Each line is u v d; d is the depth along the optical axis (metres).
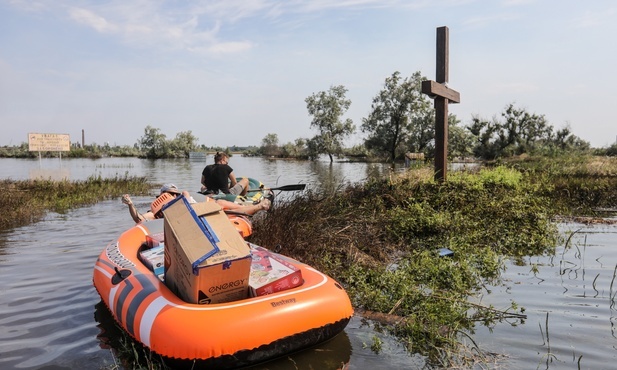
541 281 5.14
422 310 4.20
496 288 4.92
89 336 3.88
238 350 3.16
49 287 5.16
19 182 15.51
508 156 34.34
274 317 3.33
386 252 6.48
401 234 7.12
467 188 9.01
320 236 6.41
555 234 7.41
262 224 6.73
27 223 9.42
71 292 4.98
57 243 7.45
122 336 3.87
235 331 3.18
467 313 4.25
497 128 36.81
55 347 3.69
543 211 8.52
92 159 56.91
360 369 3.27
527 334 3.77
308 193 8.67
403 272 5.20
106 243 7.45
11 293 4.95
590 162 19.41
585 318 4.09
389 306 4.41
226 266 3.41
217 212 3.77
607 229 8.02
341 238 6.50
